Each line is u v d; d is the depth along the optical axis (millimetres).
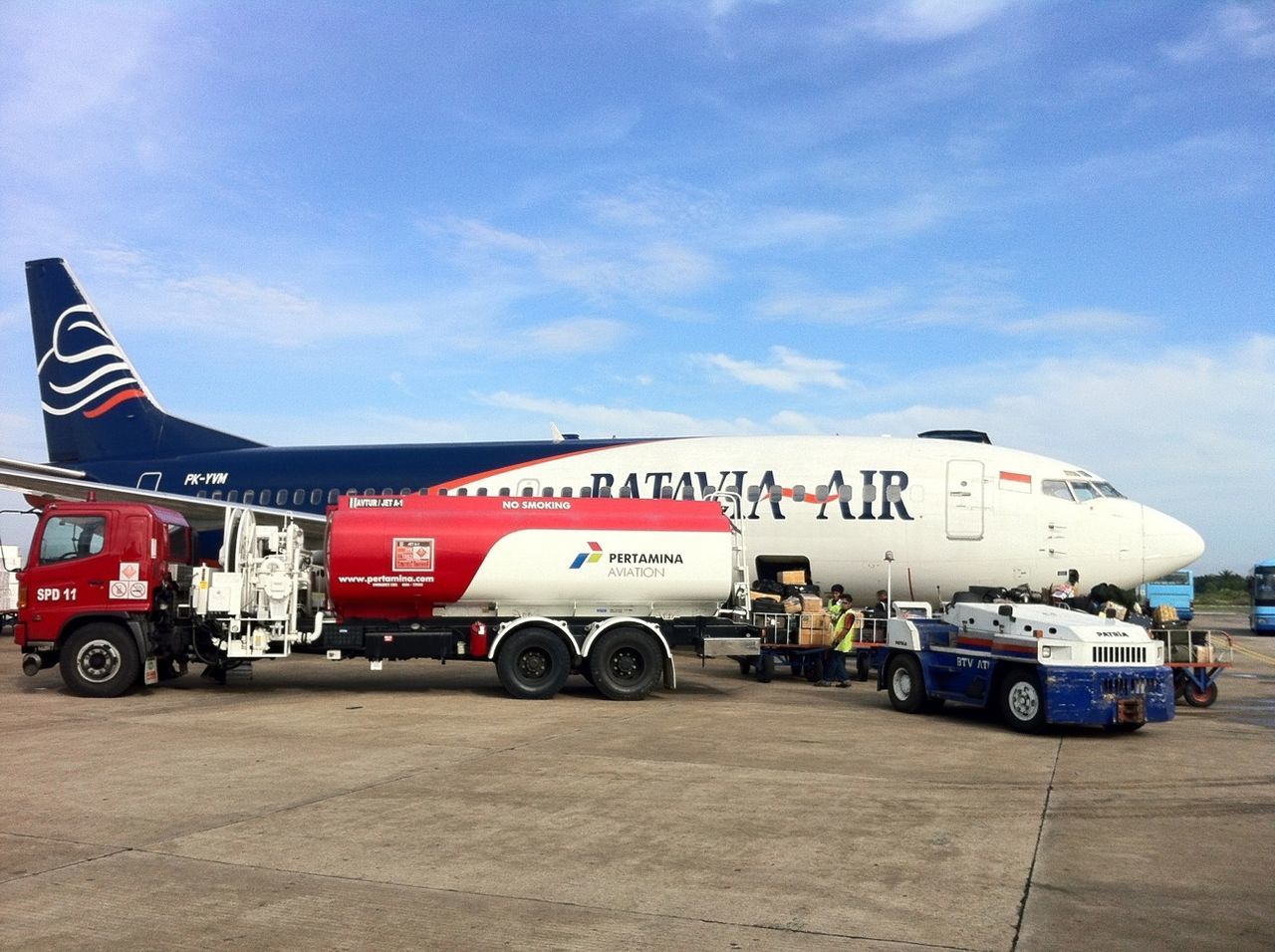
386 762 11039
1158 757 12203
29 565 16609
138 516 16719
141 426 31000
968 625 15328
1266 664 28250
